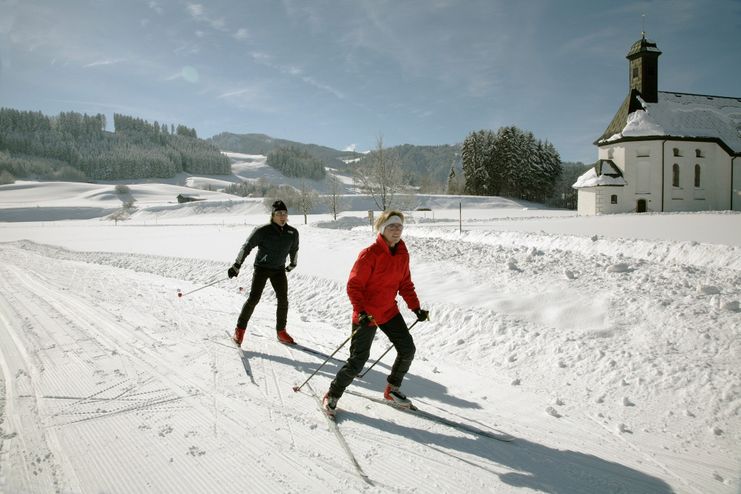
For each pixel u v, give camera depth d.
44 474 3.01
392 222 3.71
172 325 6.74
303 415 3.87
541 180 86.62
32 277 11.63
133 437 3.50
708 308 5.07
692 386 3.87
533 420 3.73
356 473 3.01
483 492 2.80
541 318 5.64
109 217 64.62
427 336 5.87
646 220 25.72
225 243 17.66
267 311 7.63
